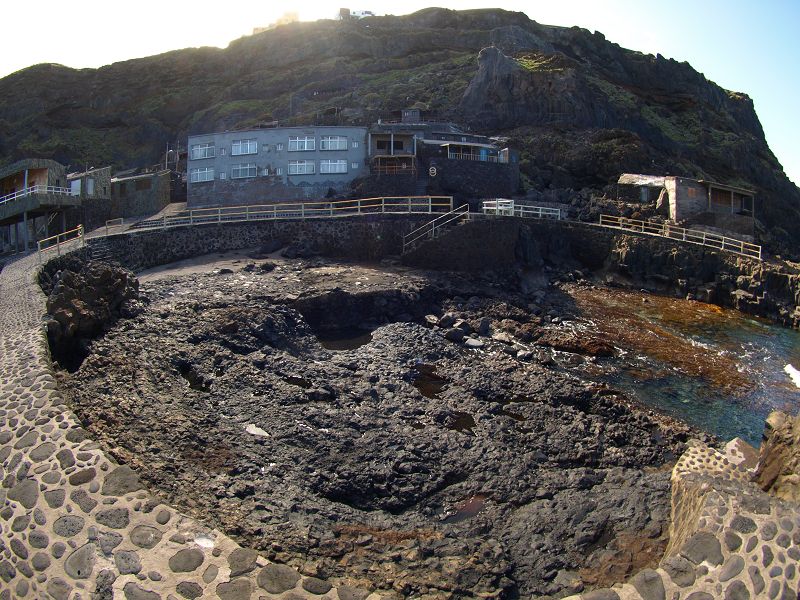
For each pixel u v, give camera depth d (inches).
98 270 968.9
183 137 3727.9
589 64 3873.0
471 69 3432.6
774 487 457.1
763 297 1576.0
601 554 565.6
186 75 4210.1
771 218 3196.4
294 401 807.1
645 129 3225.9
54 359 761.6
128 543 422.6
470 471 701.9
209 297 1180.5
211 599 387.9
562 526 605.6
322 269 1432.1
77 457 496.4
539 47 3890.3
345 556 524.7
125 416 672.4
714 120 3759.8
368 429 767.7
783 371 1203.9
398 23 4274.1
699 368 1184.2
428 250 1521.9
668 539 566.9
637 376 1115.9
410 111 2765.7
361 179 1877.5
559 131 2689.5
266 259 1509.6
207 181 2012.8
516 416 851.4
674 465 735.7
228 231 1609.3
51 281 1221.7
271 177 1978.3
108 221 1925.4
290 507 586.6
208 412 740.0
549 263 1701.5
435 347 1071.6
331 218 1600.6
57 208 1940.2
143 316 995.3
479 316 1284.4
